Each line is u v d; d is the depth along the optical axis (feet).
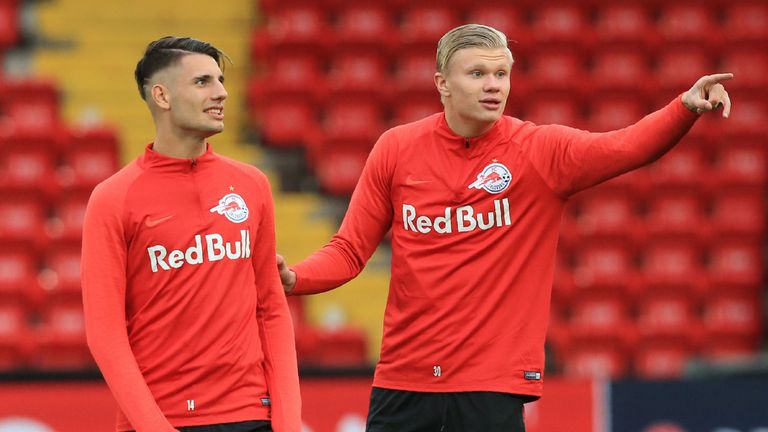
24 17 175.01
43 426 89.45
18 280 137.49
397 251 55.01
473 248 53.47
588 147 51.65
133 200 50.11
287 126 162.30
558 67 170.71
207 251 50.44
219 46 172.65
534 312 53.47
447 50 53.47
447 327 53.57
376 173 55.83
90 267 49.55
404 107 163.12
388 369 55.47
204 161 51.60
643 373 135.64
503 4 177.68
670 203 152.66
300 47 170.50
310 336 128.57
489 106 52.70
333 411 91.76
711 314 143.64
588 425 94.32
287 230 149.18
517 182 53.31
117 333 49.11
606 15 178.60
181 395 50.06
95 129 154.40
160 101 50.78
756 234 147.84
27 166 152.76
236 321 50.72
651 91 166.50
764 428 94.48
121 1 177.37
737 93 166.81
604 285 140.97
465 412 53.42
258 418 51.01
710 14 179.22
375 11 177.27
